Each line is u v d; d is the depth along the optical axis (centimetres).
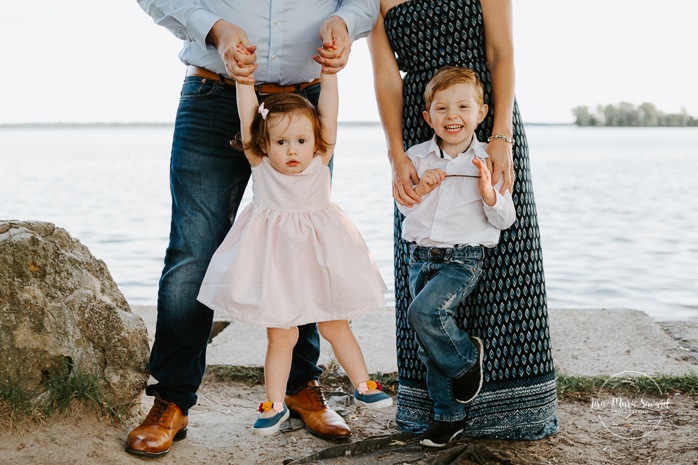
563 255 883
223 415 356
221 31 285
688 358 420
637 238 993
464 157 300
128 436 292
